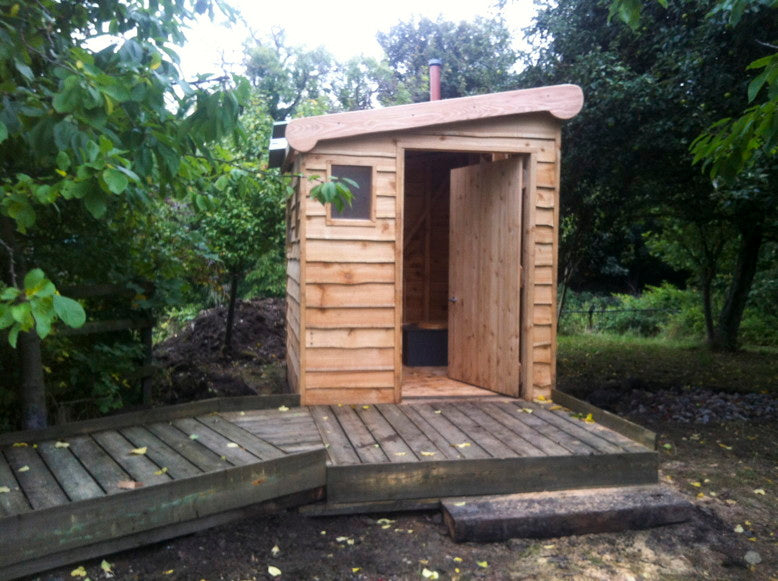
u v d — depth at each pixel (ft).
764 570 12.18
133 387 19.84
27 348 15.23
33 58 11.80
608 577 11.72
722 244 41.09
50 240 16.70
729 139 11.23
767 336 46.85
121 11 12.55
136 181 8.89
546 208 19.52
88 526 11.07
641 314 54.39
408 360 26.09
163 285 19.15
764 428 22.30
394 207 18.94
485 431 16.25
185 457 13.82
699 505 15.16
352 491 13.47
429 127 18.85
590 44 28.35
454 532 12.78
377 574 11.68
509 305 19.81
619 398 26.30
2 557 10.28
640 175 31.07
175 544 12.33
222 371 29.76
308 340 18.67
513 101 18.81
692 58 23.61
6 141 11.80
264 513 13.35
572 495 13.92
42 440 15.01
